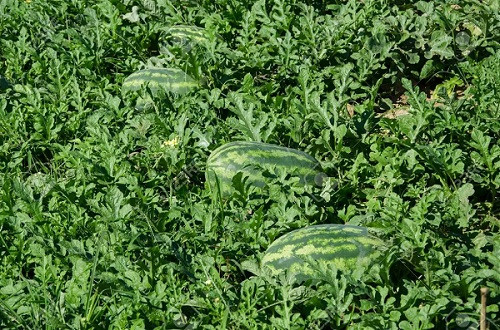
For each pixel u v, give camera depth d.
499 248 4.00
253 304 3.90
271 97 5.10
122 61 5.50
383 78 5.27
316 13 5.74
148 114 4.92
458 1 5.68
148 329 3.94
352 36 5.38
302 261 4.02
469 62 5.25
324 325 3.90
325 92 5.23
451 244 4.21
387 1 5.75
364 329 3.80
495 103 4.89
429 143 4.76
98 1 5.96
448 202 4.40
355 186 4.54
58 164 4.84
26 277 4.23
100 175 4.53
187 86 5.16
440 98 5.26
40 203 4.37
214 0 5.89
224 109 5.10
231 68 5.32
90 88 5.25
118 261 4.09
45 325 3.92
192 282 4.11
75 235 4.32
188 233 4.27
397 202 4.23
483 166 4.60
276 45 5.38
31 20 5.79
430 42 5.38
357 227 4.11
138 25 5.72
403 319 3.89
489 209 4.53
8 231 4.34
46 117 4.96
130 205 4.37
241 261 4.22
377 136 4.75
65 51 5.46
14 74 5.41
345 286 3.89
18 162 4.77
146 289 4.03
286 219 4.29
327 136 4.69
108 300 4.02
